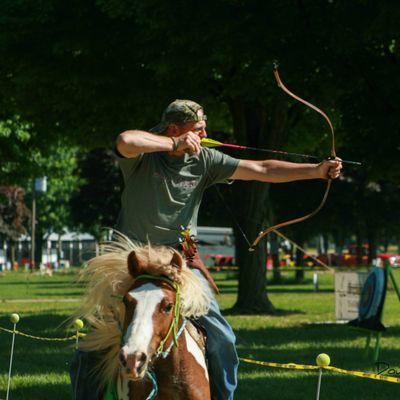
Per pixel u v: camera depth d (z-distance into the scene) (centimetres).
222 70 4153
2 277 11362
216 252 13275
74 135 4625
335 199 9106
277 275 9194
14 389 2095
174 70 3903
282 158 4675
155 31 3884
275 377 2250
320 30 3584
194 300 1020
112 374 1049
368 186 9588
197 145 1062
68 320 1095
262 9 3650
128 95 4141
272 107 4566
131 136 1044
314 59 3669
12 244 15738
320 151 5444
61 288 7888
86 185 11225
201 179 1143
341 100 3844
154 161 1113
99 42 4066
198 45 3719
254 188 4541
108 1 3741
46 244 18025
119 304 1028
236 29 3659
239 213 4600
